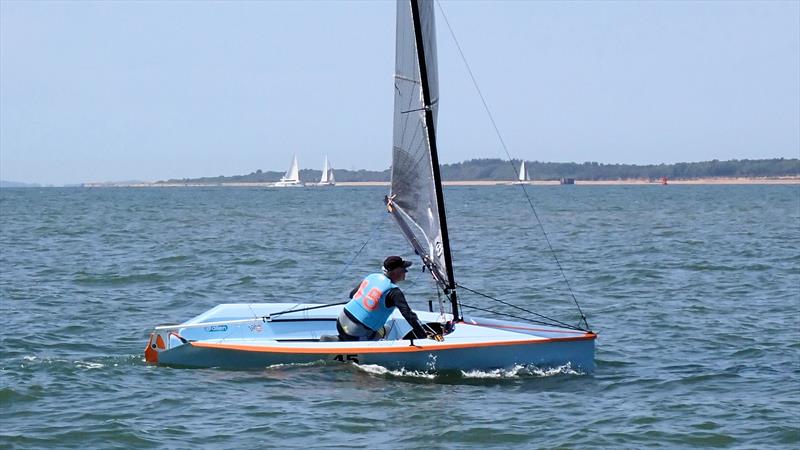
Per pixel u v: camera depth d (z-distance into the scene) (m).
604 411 38.44
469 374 43.78
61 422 35.81
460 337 44.38
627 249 115.62
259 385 41.62
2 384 41.28
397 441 34.28
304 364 44.25
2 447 32.69
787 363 48.16
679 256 105.25
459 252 112.62
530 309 66.69
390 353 43.50
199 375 43.44
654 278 84.19
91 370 44.44
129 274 85.31
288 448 33.28
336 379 42.66
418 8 44.19
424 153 45.53
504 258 104.44
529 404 39.28
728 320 61.31
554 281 82.50
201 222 184.25
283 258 102.81
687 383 43.62
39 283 78.50
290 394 40.19
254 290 76.25
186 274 86.19
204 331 47.75
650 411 38.44
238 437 34.41
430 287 80.81
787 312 64.50
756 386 43.16
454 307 46.59
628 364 47.81
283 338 48.94
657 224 175.12
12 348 49.81
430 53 45.03
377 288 44.69
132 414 37.06
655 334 56.34
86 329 56.38
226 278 83.81
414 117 45.53
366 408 38.31
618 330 57.84
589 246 121.31
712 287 77.94
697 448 33.81
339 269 92.62
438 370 43.66
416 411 37.94
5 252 108.88
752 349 51.53
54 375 43.34
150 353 45.75
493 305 69.06
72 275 84.38
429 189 45.81
